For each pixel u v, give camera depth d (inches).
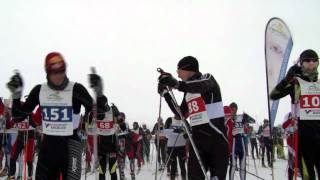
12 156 318.0
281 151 625.6
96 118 152.9
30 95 147.9
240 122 333.7
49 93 143.9
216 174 150.4
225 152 154.0
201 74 161.6
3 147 353.1
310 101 149.7
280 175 428.5
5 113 321.4
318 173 147.9
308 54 150.3
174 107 168.6
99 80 148.9
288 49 195.9
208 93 156.2
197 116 156.3
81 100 145.3
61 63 140.6
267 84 184.5
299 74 153.7
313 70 150.9
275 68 190.4
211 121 154.3
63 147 141.6
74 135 145.6
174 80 147.0
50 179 141.9
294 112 154.9
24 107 148.0
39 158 141.8
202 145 154.3
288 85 156.2
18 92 146.3
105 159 275.0
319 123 148.8
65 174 141.9
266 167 530.6
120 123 321.7
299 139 150.7
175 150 337.4
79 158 144.2
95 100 148.6
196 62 161.2
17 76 146.6
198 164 155.1
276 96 160.4
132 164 392.2
